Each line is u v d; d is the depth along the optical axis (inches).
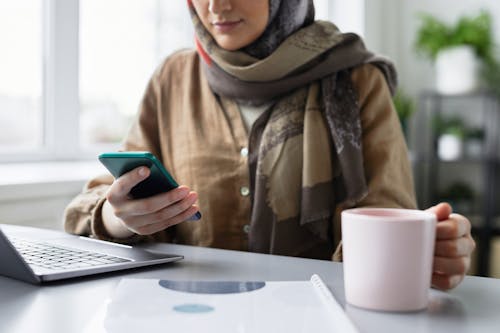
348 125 44.6
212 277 27.8
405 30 135.7
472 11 128.3
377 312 22.0
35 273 26.0
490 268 118.4
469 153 122.2
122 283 25.2
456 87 120.9
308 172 44.1
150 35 90.1
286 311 21.1
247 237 46.1
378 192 43.3
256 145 46.7
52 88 74.6
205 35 48.4
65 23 74.0
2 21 70.1
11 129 72.5
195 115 49.1
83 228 39.9
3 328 20.0
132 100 87.9
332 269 29.8
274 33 47.3
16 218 55.8
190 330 19.0
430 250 22.3
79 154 79.0
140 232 33.5
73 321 20.8
